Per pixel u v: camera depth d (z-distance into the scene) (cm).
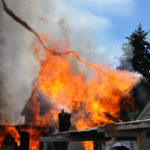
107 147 1603
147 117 1373
